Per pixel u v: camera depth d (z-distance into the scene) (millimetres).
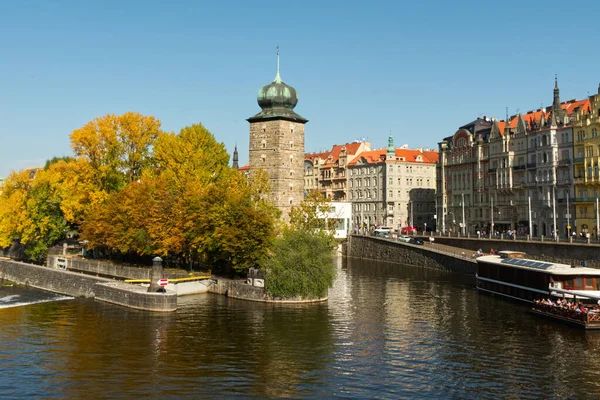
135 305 70250
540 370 45781
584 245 89312
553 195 111125
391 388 41938
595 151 107812
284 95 117188
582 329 58531
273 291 73688
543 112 125062
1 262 105438
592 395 40500
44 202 113688
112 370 45562
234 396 40219
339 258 146250
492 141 139375
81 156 108000
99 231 99000
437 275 106625
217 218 84500
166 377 44000
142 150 112562
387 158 184750
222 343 53531
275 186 115750
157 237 91938
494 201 138250
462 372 45438
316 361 48219
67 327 59750
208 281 83062
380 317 65312
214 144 110750
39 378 43656
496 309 70188
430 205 190750
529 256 100312
